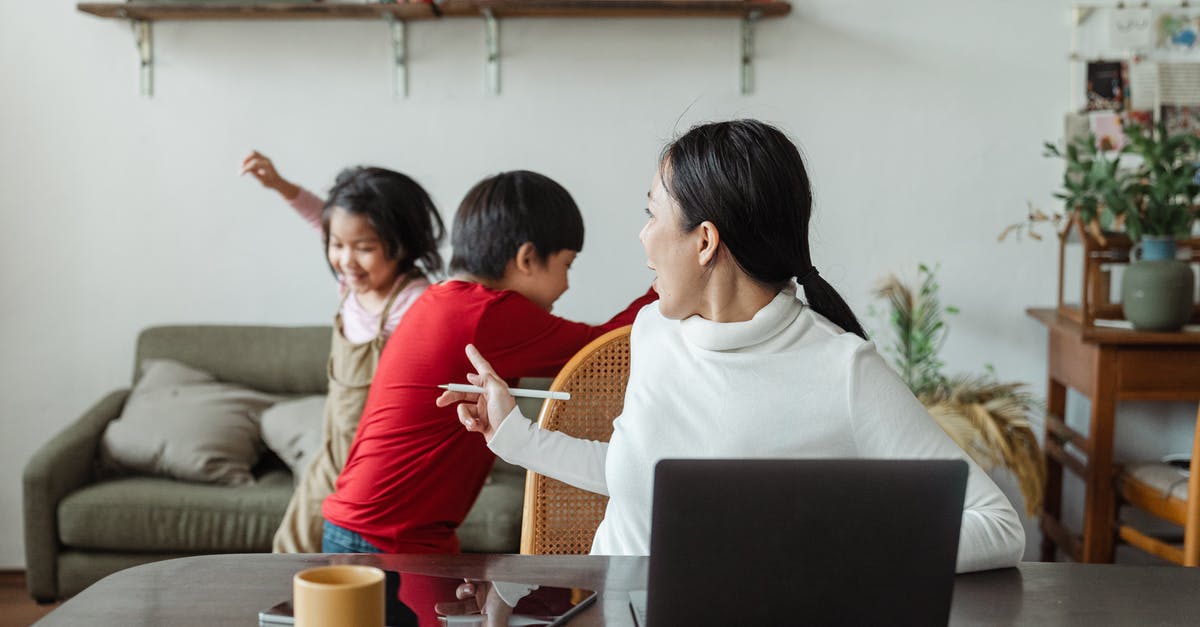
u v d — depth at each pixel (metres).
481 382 1.43
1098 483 2.85
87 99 3.30
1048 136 3.25
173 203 3.34
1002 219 3.27
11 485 3.41
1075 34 3.22
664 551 0.93
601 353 1.59
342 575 0.97
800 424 1.30
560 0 3.02
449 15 3.21
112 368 3.39
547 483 1.57
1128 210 2.84
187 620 1.08
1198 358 2.79
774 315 1.31
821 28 3.23
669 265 1.32
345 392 2.09
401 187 2.19
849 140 3.27
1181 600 1.16
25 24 3.27
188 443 2.92
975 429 2.82
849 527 0.92
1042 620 1.10
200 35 3.28
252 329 3.28
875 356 1.32
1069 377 3.05
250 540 2.79
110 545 2.80
